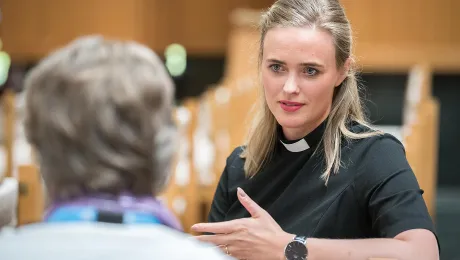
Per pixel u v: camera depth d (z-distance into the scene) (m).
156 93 1.46
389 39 11.95
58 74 1.45
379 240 2.29
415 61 11.87
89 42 1.52
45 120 1.43
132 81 1.45
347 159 2.54
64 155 1.42
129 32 13.66
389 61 11.92
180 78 14.83
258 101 2.79
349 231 2.52
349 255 2.27
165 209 1.51
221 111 6.95
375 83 11.98
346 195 2.51
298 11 2.50
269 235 2.33
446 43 11.79
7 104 5.76
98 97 1.42
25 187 3.84
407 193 2.38
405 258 2.23
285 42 2.49
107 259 1.35
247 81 8.51
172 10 14.63
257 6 14.80
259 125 2.74
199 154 6.74
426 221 2.32
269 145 2.73
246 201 2.40
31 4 13.76
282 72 2.53
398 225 2.32
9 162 5.69
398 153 2.51
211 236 2.37
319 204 2.55
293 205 2.61
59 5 13.71
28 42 13.82
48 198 1.50
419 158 5.20
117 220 1.44
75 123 1.41
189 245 1.41
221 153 6.20
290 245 2.30
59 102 1.44
